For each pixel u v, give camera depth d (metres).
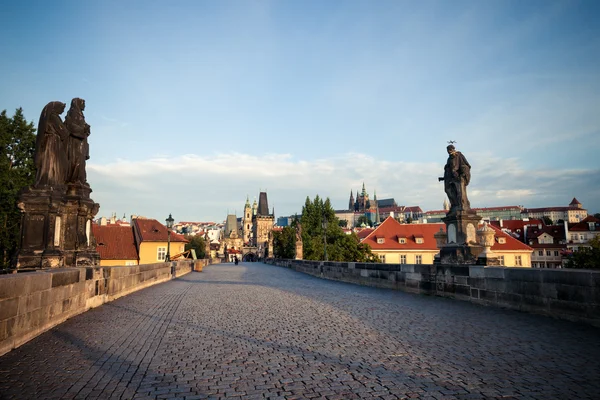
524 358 5.96
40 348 6.66
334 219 82.00
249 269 45.00
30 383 4.98
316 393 4.65
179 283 22.61
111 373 5.41
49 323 8.22
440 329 8.23
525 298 10.05
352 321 9.34
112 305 12.23
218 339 7.48
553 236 96.88
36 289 7.54
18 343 6.75
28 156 39.25
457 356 6.14
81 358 6.12
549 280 9.30
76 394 4.63
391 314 10.34
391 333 7.91
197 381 5.10
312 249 74.25
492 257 13.42
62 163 12.73
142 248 63.69
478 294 11.94
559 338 7.20
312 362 5.91
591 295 8.23
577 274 8.55
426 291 14.91
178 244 66.12
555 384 4.85
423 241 75.00
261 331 8.21
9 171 36.53
